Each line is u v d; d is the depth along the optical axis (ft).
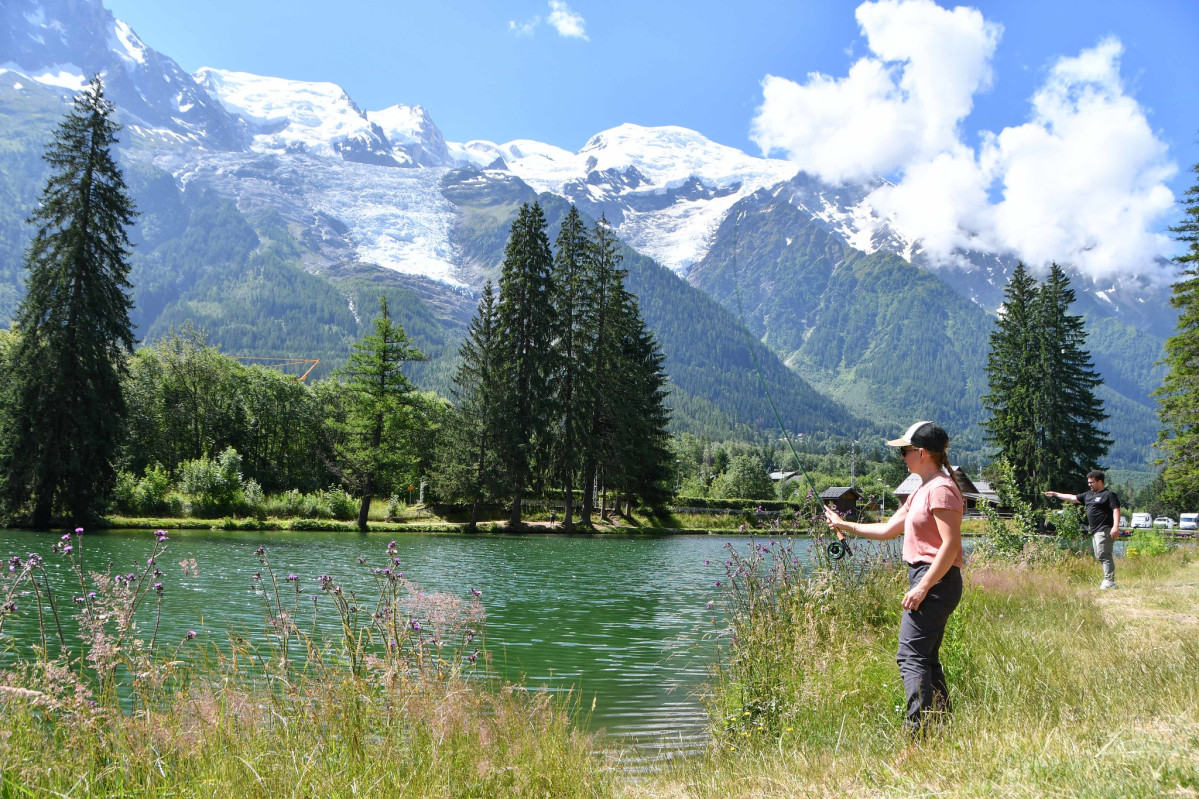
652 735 21.98
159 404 180.65
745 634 21.76
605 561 88.74
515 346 156.76
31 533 93.50
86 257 104.63
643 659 33.30
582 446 155.53
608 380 161.07
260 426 210.59
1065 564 47.44
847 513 28.58
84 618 15.31
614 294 163.73
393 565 17.65
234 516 132.05
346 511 150.10
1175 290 109.70
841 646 22.26
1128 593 36.17
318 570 65.98
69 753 12.17
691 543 127.95
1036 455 157.48
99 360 104.63
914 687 14.64
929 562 14.69
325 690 14.47
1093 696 15.72
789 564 26.08
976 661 19.86
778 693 19.29
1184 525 222.69
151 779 11.68
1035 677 18.08
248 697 14.92
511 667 31.17
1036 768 10.91
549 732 15.93
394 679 15.03
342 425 143.84
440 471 157.58
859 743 15.16
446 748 13.93
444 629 18.86
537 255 158.61
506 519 167.73
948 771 11.57
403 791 12.10
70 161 104.53
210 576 57.36
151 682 14.65
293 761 12.39
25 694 12.64
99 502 107.55
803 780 12.74
